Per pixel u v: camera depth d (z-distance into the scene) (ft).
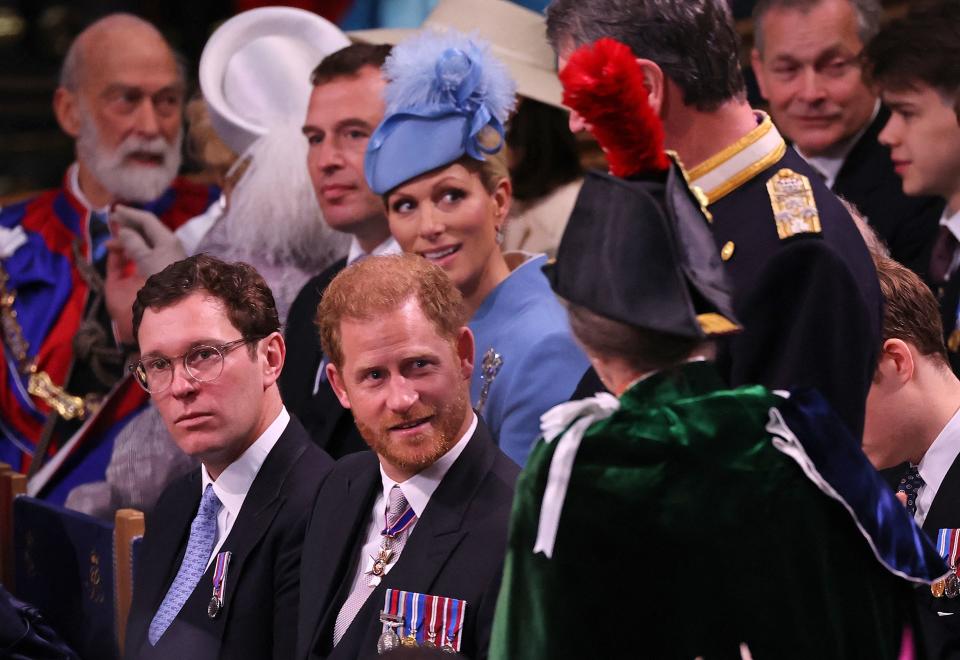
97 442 43.09
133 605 30.40
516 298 33.24
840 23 41.42
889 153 42.01
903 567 19.01
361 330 24.57
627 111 19.43
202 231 52.31
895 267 28.02
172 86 55.16
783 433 18.88
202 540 29.48
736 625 18.21
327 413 36.29
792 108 42.57
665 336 18.90
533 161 42.68
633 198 19.06
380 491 26.25
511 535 18.92
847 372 22.76
